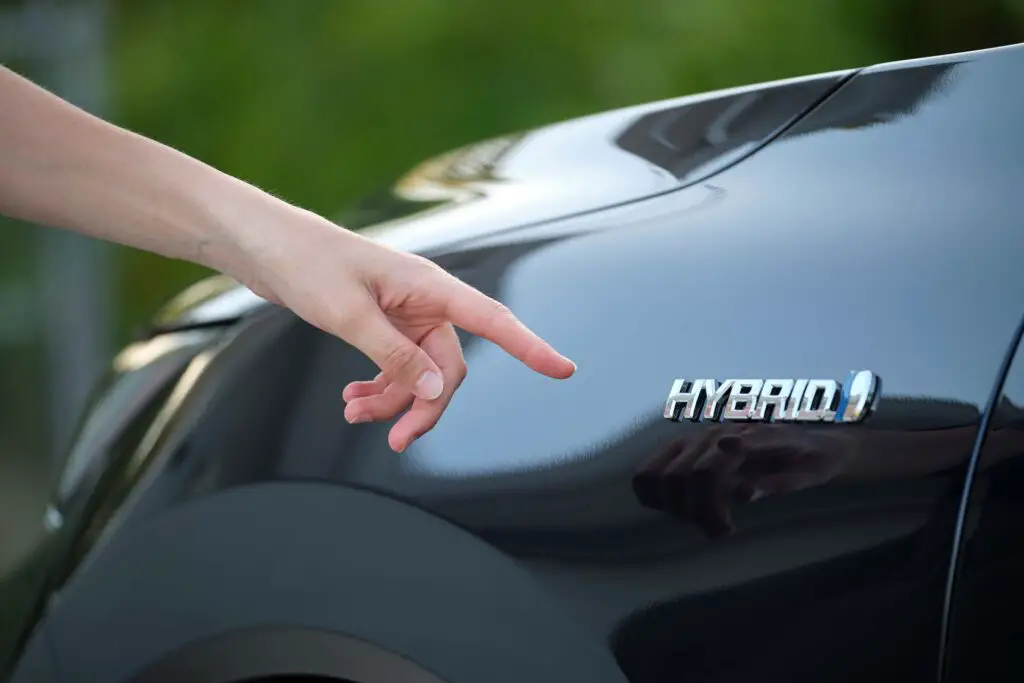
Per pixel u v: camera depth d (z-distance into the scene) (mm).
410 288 1707
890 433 1728
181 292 2277
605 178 1954
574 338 1851
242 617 1923
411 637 1865
